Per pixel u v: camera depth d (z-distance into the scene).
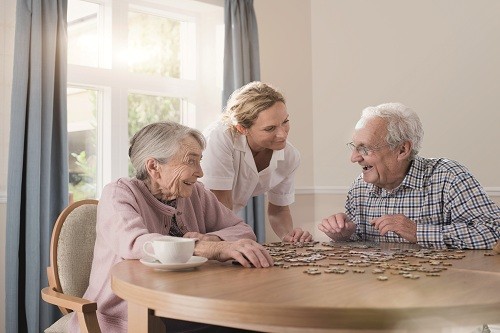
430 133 4.20
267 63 4.45
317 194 4.68
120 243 1.78
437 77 4.16
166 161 1.93
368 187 2.52
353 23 4.53
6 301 3.12
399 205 2.41
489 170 3.94
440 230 2.09
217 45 4.28
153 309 1.37
